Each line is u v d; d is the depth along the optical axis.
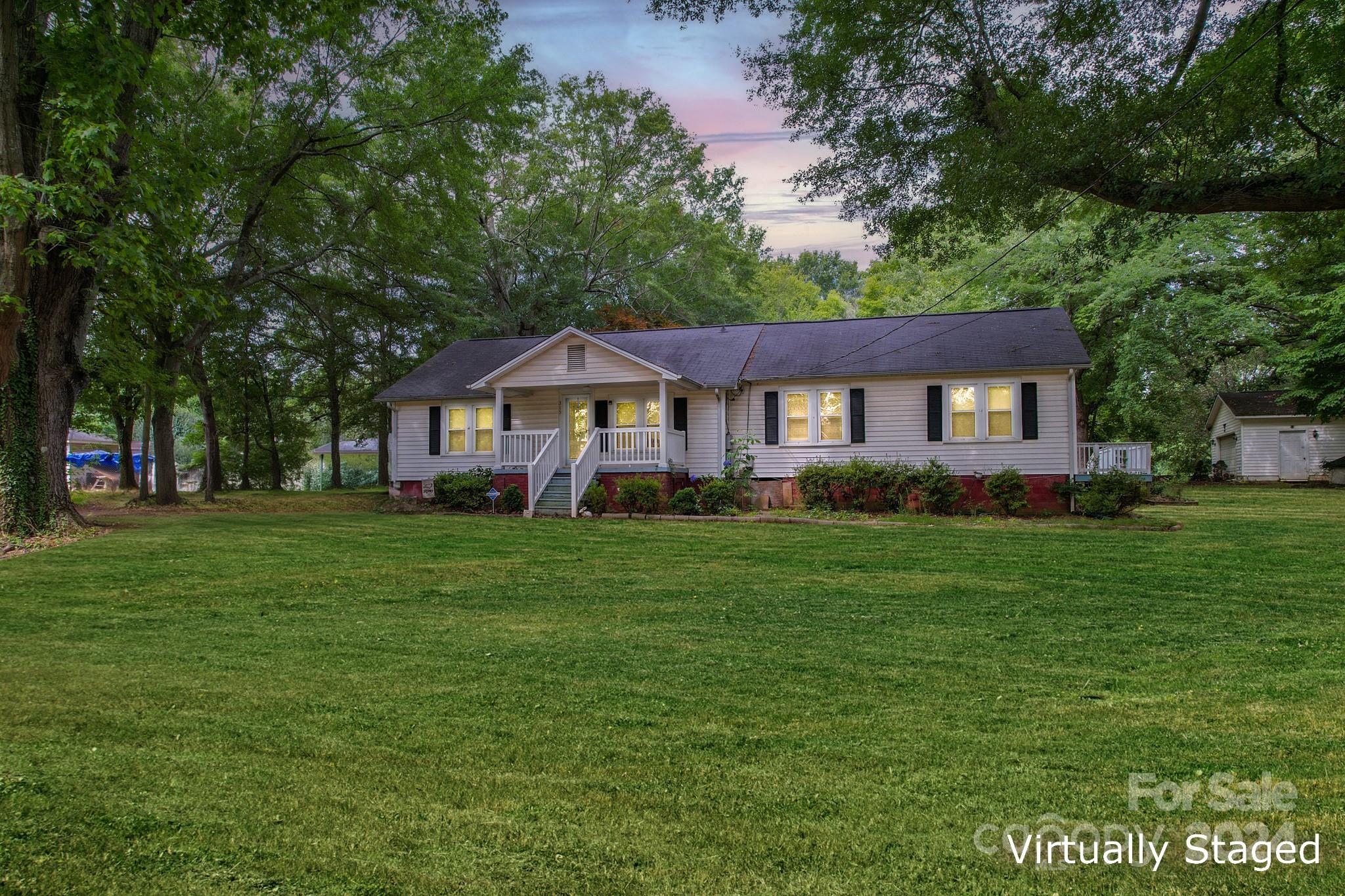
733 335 22.72
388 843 2.94
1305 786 3.44
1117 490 16.64
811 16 14.30
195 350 20.11
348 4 14.02
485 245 31.64
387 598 8.08
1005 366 18.02
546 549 11.83
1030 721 4.32
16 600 7.73
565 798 3.33
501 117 19.73
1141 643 6.19
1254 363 39.25
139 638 6.26
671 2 13.92
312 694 4.79
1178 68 11.74
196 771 3.59
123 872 2.71
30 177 12.09
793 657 5.76
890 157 14.82
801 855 2.85
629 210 33.25
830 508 17.89
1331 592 8.36
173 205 12.62
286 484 39.31
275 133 19.02
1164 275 25.78
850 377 19.05
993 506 17.59
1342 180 9.98
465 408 21.94
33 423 12.40
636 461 19.39
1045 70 13.16
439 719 4.33
